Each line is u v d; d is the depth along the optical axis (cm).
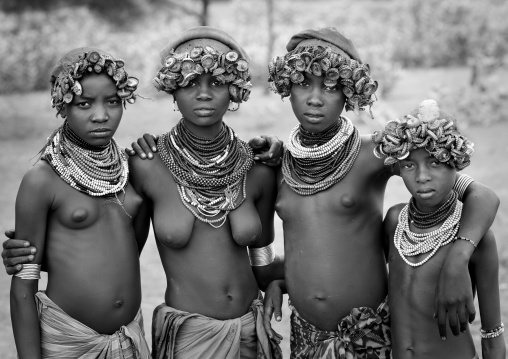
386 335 348
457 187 331
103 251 335
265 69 1647
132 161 357
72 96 322
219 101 341
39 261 332
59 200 330
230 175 353
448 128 306
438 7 2017
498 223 723
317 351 353
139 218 359
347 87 337
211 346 352
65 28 2080
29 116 1460
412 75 1705
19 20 2198
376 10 2378
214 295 354
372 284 350
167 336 355
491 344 334
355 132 352
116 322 339
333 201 348
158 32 2072
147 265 680
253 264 382
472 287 335
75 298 333
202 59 333
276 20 2216
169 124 1304
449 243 320
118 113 332
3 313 575
